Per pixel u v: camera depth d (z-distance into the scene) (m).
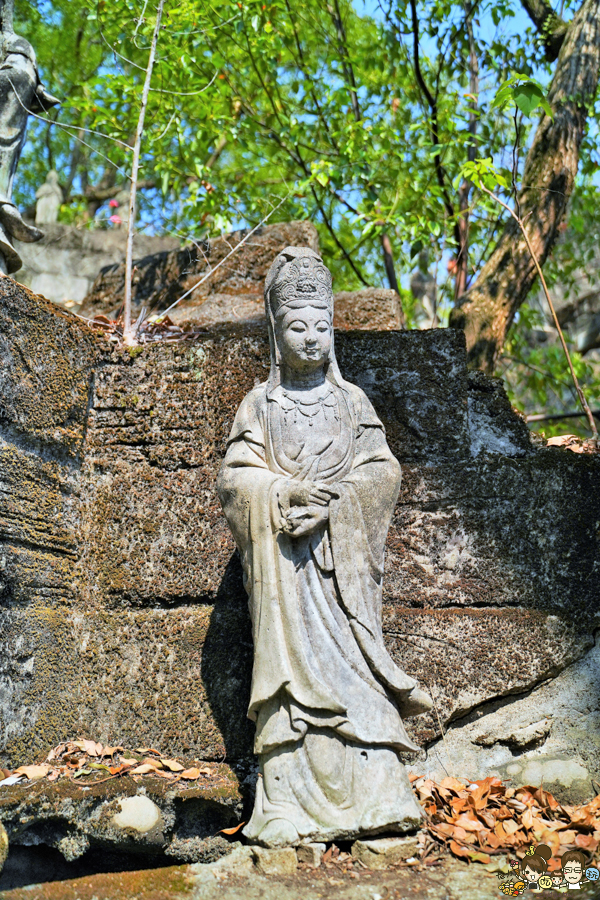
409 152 7.13
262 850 2.88
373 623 3.12
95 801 3.05
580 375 8.53
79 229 8.61
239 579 3.71
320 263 3.43
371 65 7.34
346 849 2.94
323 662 3.01
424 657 3.65
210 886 2.86
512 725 3.64
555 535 3.79
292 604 3.05
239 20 6.66
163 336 4.73
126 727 3.55
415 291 9.16
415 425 3.90
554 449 3.91
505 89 4.51
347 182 7.09
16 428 3.35
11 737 3.18
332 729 2.96
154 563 3.73
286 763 2.97
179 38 6.32
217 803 3.17
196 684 3.60
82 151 12.40
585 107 6.24
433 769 3.58
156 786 3.15
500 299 6.11
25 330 3.46
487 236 7.89
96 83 6.78
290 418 3.31
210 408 3.89
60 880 2.99
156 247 8.66
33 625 3.35
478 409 4.10
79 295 8.38
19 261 4.18
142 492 3.80
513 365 9.77
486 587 3.74
